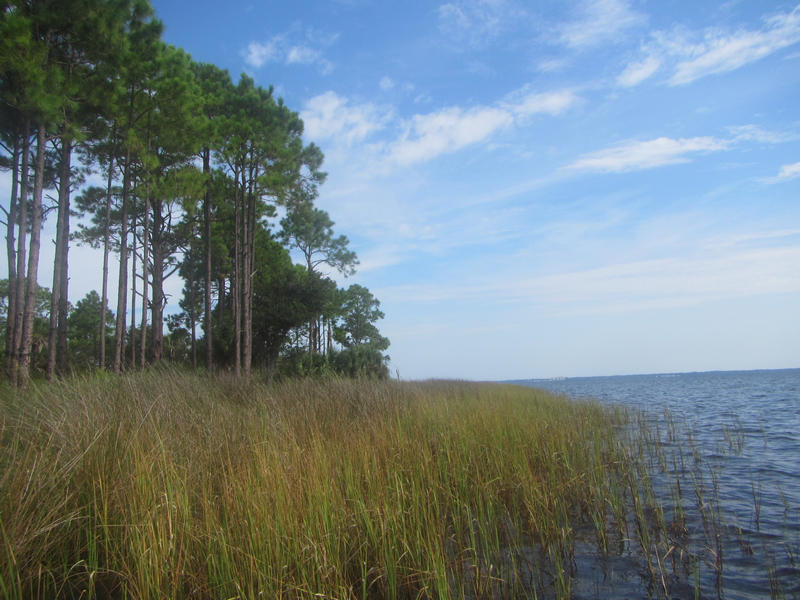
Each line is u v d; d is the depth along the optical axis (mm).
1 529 2949
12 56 10711
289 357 26672
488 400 11547
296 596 2984
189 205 17500
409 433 6449
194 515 3736
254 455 4645
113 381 7789
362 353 18531
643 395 30859
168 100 15383
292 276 28453
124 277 15195
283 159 21031
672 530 4637
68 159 14328
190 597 3027
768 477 6707
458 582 3467
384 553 3471
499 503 4992
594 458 6688
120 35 13570
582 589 3480
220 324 24688
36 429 4734
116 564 3238
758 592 3445
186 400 7488
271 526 3377
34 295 11227
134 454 3969
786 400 23688
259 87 21438
